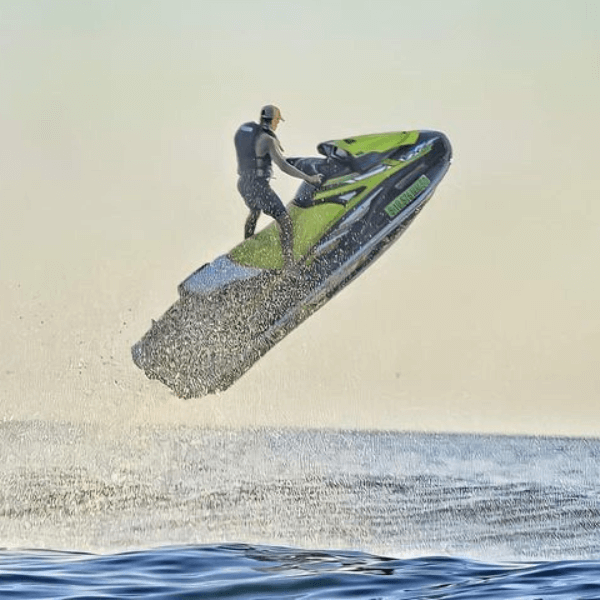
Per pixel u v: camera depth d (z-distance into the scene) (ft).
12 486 172.04
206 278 205.46
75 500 164.45
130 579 103.81
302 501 170.71
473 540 138.92
